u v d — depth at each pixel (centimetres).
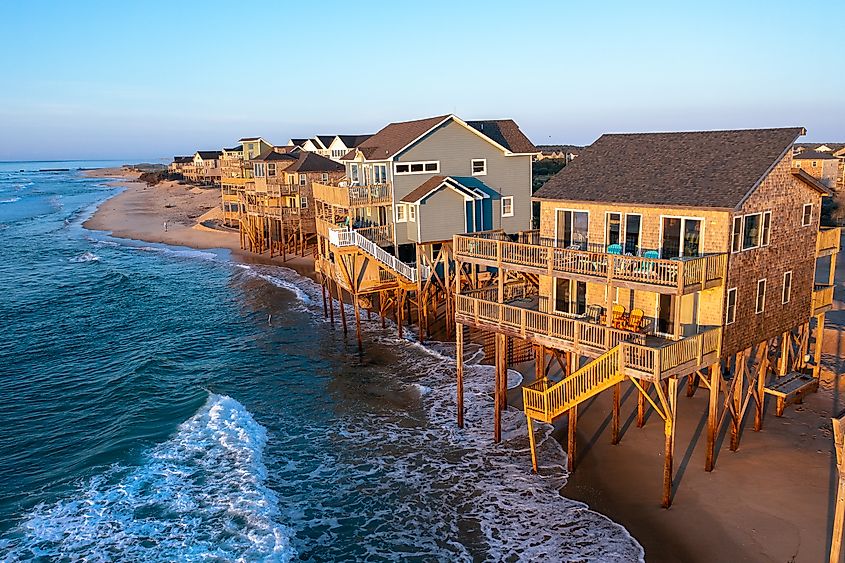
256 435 2775
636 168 2489
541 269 2377
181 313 4969
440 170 4041
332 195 4291
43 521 2136
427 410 2972
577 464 2370
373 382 3356
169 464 2508
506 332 2478
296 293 5391
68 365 3784
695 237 2183
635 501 2105
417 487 2328
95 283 6106
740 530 1905
